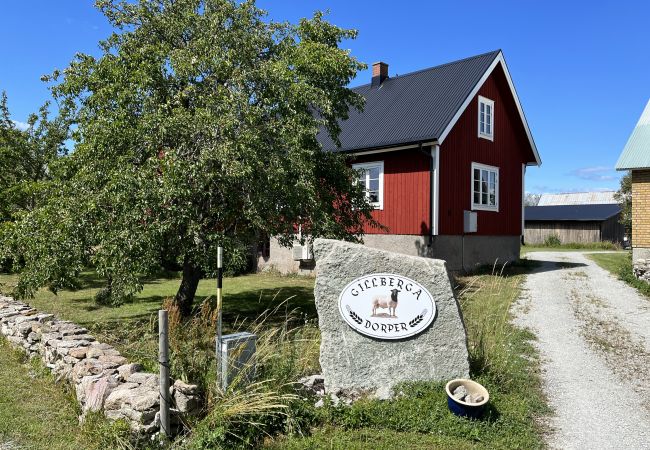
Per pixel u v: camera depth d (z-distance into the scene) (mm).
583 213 40750
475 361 6148
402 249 16484
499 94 19312
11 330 8039
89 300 12352
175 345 5852
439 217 15914
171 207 7570
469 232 17391
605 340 8305
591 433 4949
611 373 6723
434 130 15281
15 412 5363
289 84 8922
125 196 7414
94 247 7973
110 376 5180
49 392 5957
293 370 5750
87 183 8164
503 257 19578
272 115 8906
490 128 18781
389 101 19156
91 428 4711
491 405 5270
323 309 5805
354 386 5660
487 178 18656
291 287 15023
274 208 8477
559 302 11375
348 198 10891
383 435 4801
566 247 37688
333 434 4809
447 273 5734
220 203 8641
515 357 7117
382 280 5766
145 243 7504
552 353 7594
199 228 7871
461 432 4797
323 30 10305
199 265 8469
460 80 17516
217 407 4668
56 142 15227
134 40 9062
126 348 6824
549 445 4699
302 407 5059
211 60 8531
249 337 5438
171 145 8367
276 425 4855
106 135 8055
